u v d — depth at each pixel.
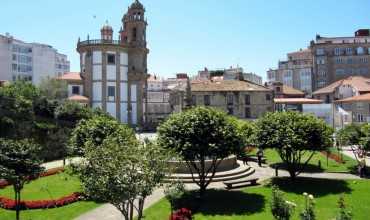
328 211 22.69
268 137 28.70
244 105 83.75
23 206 23.75
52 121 48.12
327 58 120.44
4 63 116.25
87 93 81.25
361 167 32.25
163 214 22.30
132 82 84.38
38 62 127.75
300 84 127.94
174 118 25.95
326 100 93.00
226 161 33.34
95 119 34.72
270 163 38.66
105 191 15.71
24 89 48.94
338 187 27.97
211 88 84.19
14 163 20.19
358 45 119.00
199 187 28.09
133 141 18.86
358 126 38.44
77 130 33.81
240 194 26.45
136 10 85.50
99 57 81.19
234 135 25.48
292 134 28.09
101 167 16.09
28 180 21.34
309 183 29.41
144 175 16.45
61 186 29.62
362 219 21.50
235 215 22.05
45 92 62.56
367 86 85.69
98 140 31.00
